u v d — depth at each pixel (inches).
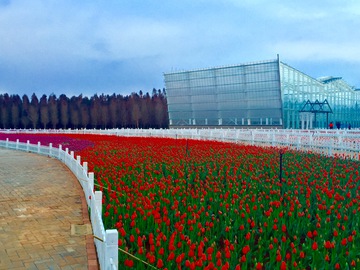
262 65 2025.1
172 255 223.8
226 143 976.9
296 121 2069.4
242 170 505.0
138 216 317.1
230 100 2249.0
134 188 410.0
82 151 823.7
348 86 2326.5
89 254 259.4
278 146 886.4
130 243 276.2
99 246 238.4
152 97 4325.8
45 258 254.7
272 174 489.4
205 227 299.3
